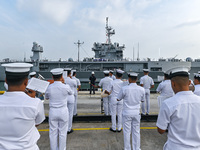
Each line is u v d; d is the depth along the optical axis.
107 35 27.92
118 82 4.68
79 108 8.12
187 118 1.47
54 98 3.20
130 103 3.41
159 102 2.01
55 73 3.28
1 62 23.92
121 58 27.23
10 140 1.38
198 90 3.68
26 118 1.42
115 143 4.03
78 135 4.56
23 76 1.52
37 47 29.09
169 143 1.59
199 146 1.47
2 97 1.46
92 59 25.05
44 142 4.07
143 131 4.95
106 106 6.27
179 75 1.60
